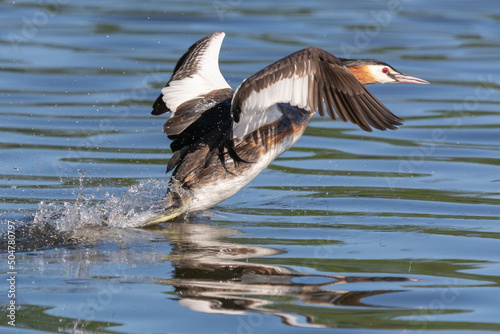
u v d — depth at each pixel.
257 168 11.74
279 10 30.95
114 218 11.20
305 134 17.30
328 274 8.98
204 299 8.14
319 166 14.79
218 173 11.61
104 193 12.51
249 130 11.49
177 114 11.95
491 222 11.31
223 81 12.46
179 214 11.69
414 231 10.86
